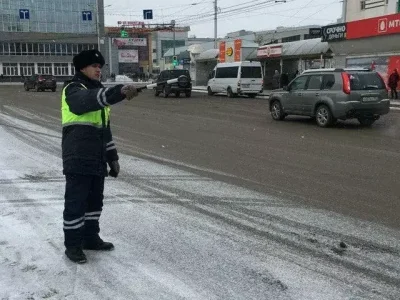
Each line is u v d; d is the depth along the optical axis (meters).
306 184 6.73
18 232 4.49
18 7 79.44
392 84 23.39
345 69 13.19
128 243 4.27
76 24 82.75
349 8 28.34
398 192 6.28
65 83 3.80
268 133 12.37
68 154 3.73
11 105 22.22
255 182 6.83
